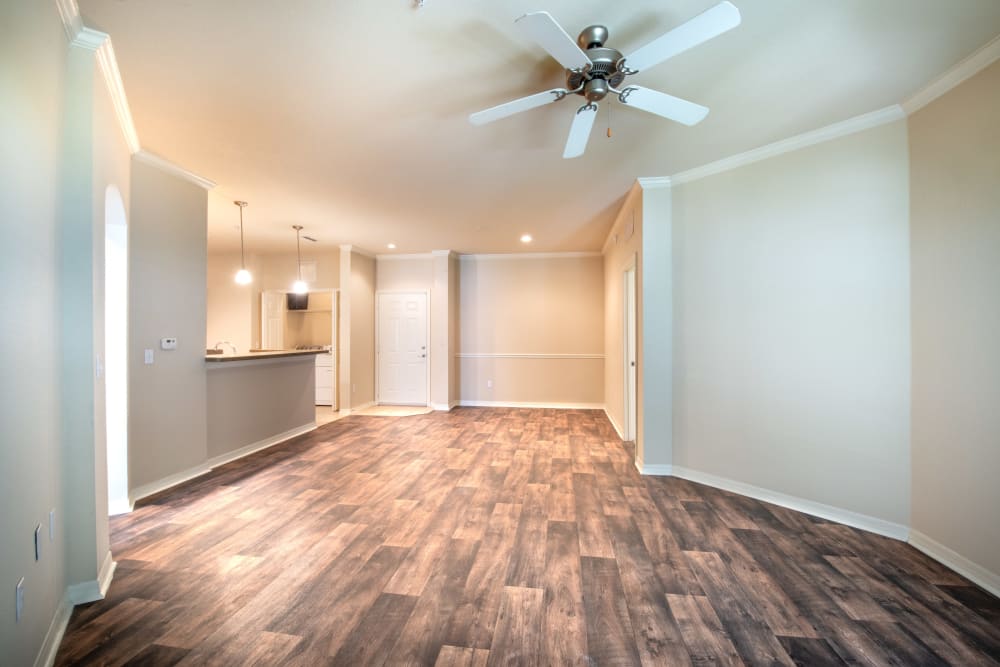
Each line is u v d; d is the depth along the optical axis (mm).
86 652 1554
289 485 3293
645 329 3531
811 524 2621
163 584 1985
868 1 1588
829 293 2664
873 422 2504
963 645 1604
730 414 3166
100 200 1988
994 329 1936
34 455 1446
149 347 3045
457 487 3270
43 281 1538
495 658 1540
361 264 6520
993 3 1601
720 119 2488
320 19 1667
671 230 3484
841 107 2377
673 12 1660
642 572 2105
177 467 3312
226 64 1959
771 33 1758
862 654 1559
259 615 1770
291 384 4824
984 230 1976
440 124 2523
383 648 1586
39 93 1487
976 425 2012
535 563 2189
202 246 3498
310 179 3422
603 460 3965
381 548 2336
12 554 1282
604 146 2842
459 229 5117
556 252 6621
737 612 1800
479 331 6844
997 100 1907
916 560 2197
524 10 1632
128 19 1666
